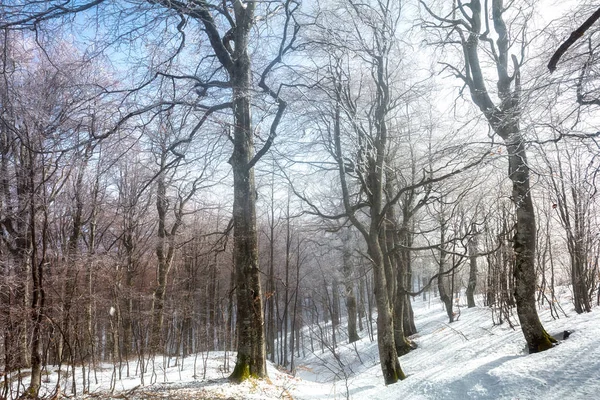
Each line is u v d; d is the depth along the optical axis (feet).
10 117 25.77
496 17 29.27
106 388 32.37
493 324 43.27
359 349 61.67
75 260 39.91
